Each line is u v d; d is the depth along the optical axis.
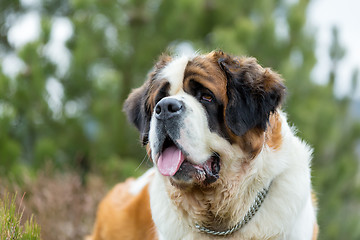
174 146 4.39
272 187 4.54
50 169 10.21
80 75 13.16
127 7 14.09
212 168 4.46
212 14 15.56
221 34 13.10
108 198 6.36
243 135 4.43
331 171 14.78
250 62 4.67
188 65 4.52
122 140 13.31
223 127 4.42
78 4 13.22
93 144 13.46
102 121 12.98
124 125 13.26
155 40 14.16
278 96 4.59
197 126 4.26
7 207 4.79
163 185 4.77
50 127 13.56
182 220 4.68
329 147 15.12
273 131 4.58
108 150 13.11
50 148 12.32
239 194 4.51
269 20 14.32
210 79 4.42
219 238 4.68
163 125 4.25
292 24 14.41
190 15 14.11
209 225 4.70
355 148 16.67
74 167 12.94
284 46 14.34
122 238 5.91
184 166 4.30
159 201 4.86
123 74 14.12
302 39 14.50
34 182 8.96
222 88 4.43
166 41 14.26
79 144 13.64
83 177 13.21
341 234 14.87
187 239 4.72
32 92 12.70
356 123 16.30
